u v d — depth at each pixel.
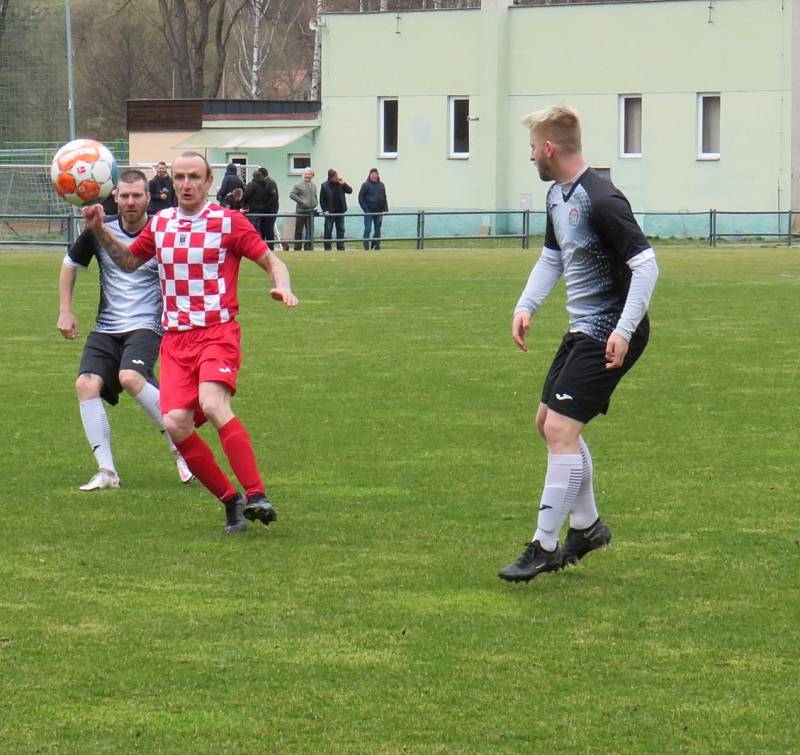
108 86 142.88
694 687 10.33
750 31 84.38
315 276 52.97
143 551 14.27
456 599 12.55
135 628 11.67
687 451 19.56
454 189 92.88
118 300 17.70
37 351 31.33
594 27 88.38
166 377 15.22
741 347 31.52
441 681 10.44
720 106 85.62
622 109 88.56
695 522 15.45
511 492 17.05
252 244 15.13
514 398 24.53
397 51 93.88
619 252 12.72
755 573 13.38
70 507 16.36
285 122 97.06
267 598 12.56
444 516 15.80
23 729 9.53
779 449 19.72
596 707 9.93
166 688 10.29
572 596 12.64
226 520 15.55
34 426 21.95
